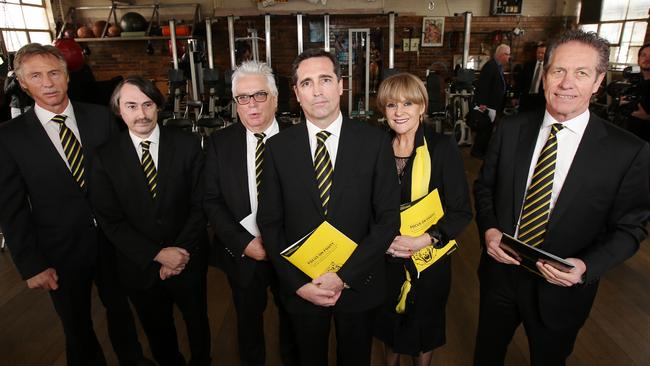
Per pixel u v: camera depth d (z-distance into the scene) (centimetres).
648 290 253
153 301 166
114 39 728
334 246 123
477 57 778
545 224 125
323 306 133
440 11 785
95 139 162
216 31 783
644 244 312
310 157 128
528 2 774
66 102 158
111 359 202
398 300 160
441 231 147
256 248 148
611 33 700
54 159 152
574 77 112
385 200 130
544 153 124
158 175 155
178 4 778
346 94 806
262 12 755
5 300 255
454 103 645
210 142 165
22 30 707
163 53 792
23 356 207
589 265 113
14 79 287
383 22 779
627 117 375
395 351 165
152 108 150
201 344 179
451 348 206
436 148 151
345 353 140
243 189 157
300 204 128
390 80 151
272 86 157
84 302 170
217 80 618
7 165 146
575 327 130
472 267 286
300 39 686
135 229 158
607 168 116
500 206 136
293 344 186
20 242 149
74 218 158
